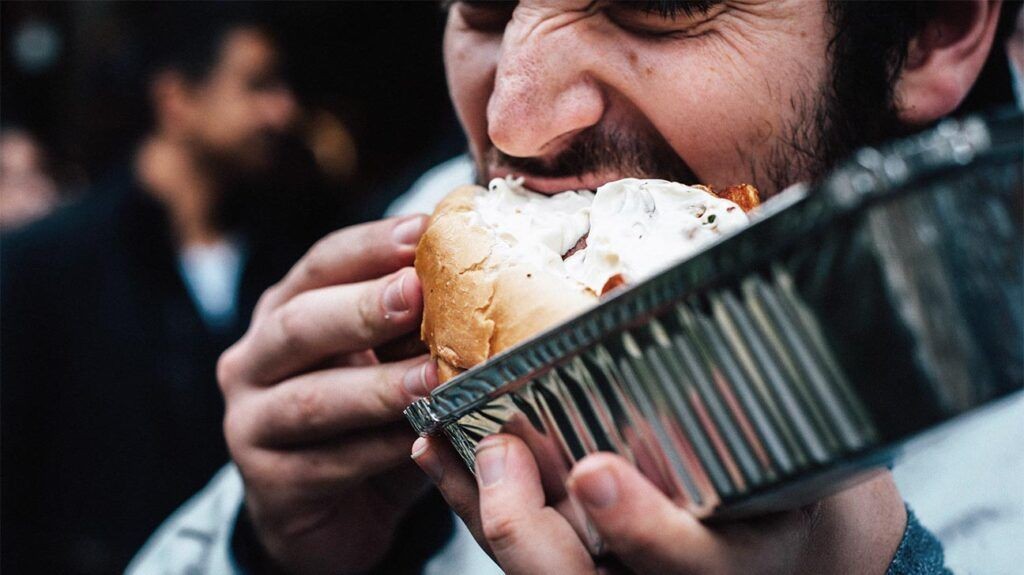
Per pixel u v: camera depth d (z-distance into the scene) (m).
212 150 2.93
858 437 0.71
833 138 1.18
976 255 0.70
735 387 0.75
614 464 0.81
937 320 0.68
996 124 0.70
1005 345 0.71
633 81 1.09
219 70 2.95
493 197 1.11
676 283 0.74
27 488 2.79
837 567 1.04
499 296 0.95
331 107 3.34
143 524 2.79
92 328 2.82
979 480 1.56
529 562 0.88
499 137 1.09
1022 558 1.48
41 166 3.89
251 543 1.53
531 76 1.08
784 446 0.74
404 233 1.24
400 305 1.12
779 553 0.89
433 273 1.02
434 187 2.15
